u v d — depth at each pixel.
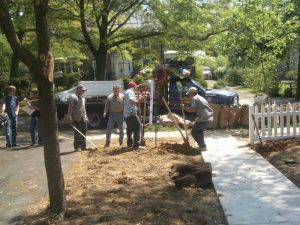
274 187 8.00
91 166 10.30
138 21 23.64
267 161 10.12
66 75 37.62
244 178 8.69
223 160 10.40
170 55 26.36
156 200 7.50
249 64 16.50
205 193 7.86
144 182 8.70
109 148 12.52
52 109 6.66
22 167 10.79
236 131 15.36
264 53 16.06
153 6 20.86
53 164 6.77
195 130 11.73
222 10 20.33
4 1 6.01
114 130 16.61
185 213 6.82
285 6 17.42
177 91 17.80
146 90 15.91
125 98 12.10
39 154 12.32
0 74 32.50
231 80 44.09
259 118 12.95
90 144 13.79
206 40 21.42
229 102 17.84
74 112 12.43
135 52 24.36
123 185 8.56
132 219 6.63
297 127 14.13
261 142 12.09
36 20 6.28
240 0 16.62
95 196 7.86
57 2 19.97
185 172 8.58
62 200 6.88
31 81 32.31
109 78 45.28
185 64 20.98
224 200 7.32
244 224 6.22
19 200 8.06
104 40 21.77
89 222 6.57
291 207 6.87
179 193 7.88
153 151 11.63
